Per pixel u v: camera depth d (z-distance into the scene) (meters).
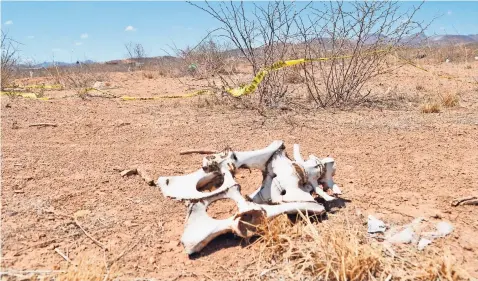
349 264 2.70
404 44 7.90
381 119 6.72
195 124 6.55
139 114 7.38
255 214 3.11
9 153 5.12
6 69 11.88
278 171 3.49
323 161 3.66
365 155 5.01
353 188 4.07
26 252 3.01
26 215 3.52
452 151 5.15
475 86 9.99
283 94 7.83
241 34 7.64
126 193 4.04
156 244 3.18
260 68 7.71
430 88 9.62
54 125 6.45
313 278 2.73
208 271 2.86
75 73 14.48
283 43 7.75
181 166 4.75
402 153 5.08
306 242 2.97
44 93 10.45
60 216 3.55
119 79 14.32
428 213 3.57
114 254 3.04
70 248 3.10
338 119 6.72
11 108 7.70
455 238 3.18
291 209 3.20
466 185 4.16
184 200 3.19
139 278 2.77
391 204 3.73
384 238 3.16
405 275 2.70
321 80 9.73
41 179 4.33
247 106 7.57
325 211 3.50
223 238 3.22
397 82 10.36
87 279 2.61
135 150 5.31
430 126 6.27
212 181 3.48
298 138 5.68
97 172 4.55
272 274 2.80
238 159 3.41
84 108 7.95
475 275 2.74
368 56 8.23
